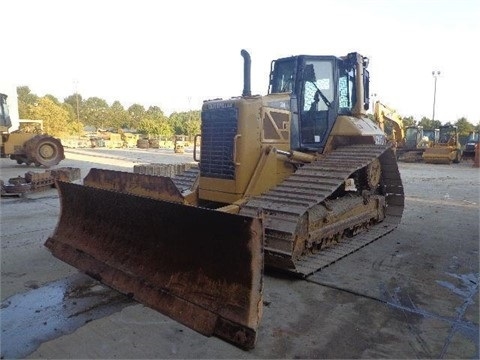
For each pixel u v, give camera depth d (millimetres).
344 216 5992
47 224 7008
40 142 16516
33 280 4375
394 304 3912
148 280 3871
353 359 2941
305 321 3531
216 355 2975
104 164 18531
